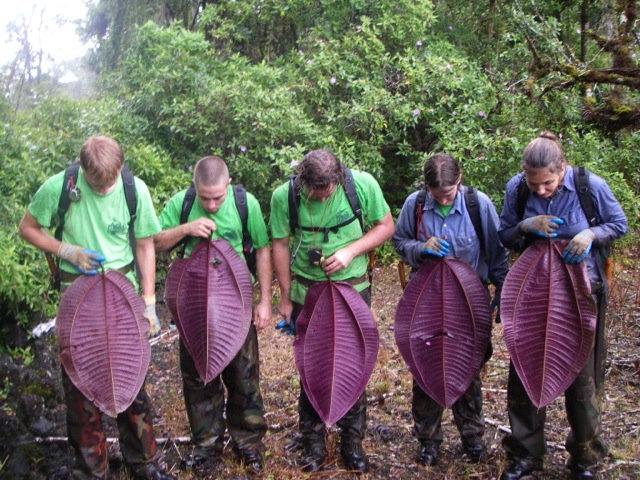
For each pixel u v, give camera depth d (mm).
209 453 3689
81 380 3070
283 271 3488
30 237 3197
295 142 7305
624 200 7938
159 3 10180
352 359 3293
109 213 3178
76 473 3279
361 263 3486
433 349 3338
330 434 3855
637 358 5000
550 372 3094
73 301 3094
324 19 8727
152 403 4633
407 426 4168
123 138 7082
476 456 3645
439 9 10344
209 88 7426
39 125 6957
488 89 8211
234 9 9008
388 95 7809
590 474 3363
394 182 8594
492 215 3400
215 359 3258
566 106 8242
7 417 4316
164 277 6777
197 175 3229
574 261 3066
